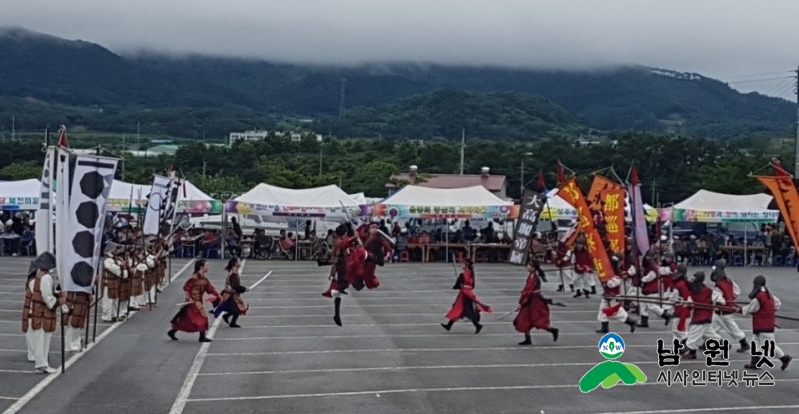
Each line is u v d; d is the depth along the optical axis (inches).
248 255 1793.8
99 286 890.1
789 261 1814.7
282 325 893.8
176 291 1192.8
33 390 566.3
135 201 1675.7
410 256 1742.1
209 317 947.3
